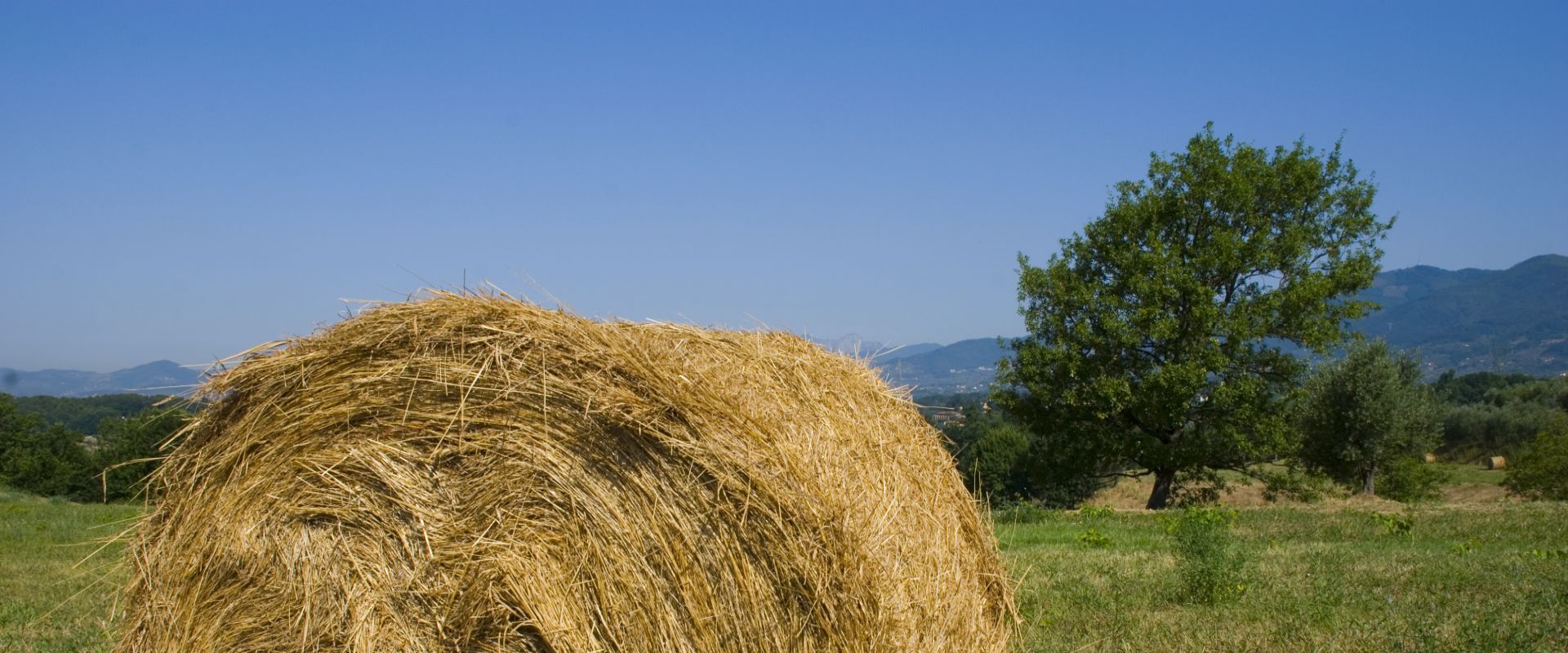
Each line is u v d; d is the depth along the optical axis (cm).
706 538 451
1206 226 2956
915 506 518
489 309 488
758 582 444
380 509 492
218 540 516
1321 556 1120
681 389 457
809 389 516
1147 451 2916
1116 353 2908
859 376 571
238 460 518
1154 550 1271
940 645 499
